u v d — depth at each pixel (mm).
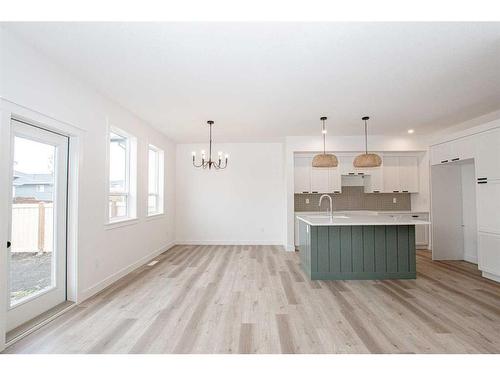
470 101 4039
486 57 2762
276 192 7004
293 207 6234
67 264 3100
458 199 5312
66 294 3084
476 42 2486
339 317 2740
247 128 5539
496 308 2963
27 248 2635
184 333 2412
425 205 6430
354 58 2762
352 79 3252
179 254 5766
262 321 2652
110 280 3789
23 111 2395
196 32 2305
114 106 3977
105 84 3344
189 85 3391
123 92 3602
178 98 3832
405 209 6859
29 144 2652
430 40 2451
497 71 3074
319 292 3488
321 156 4102
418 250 6273
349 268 4062
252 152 7039
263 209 6988
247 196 7004
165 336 2359
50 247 2916
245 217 6988
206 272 4391
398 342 2256
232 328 2508
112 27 2227
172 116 4684
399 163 6566
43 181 2824
